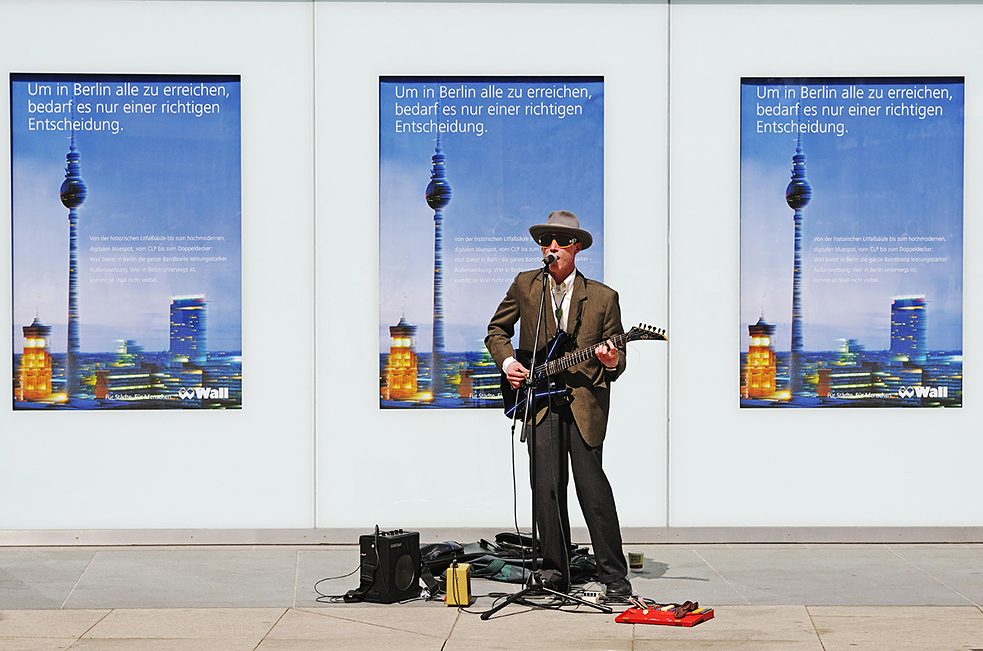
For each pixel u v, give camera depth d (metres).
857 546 7.61
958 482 7.66
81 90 7.59
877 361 7.66
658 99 7.67
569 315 6.24
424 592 6.35
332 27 7.64
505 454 7.66
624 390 7.68
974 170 7.66
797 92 7.66
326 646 5.39
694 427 7.69
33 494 7.61
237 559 7.29
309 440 7.68
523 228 7.66
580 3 7.64
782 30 7.65
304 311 7.67
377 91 7.65
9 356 7.59
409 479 7.68
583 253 7.68
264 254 7.66
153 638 5.53
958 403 7.65
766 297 7.67
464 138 7.65
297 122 7.66
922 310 7.65
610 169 7.68
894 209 7.65
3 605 6.18
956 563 7.12
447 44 7.65
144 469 7.64
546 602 6.16
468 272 7.67
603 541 6.17
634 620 5.75
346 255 7.68
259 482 7.67
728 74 7.66
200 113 7.63
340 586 6.59
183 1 7.61
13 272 7.57
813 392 7.67
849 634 5.55
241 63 7.63
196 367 7.64
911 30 7.64
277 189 7.65
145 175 7.61
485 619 5.84
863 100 7.65
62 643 5.45
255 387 7.66
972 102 7.64
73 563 7.16
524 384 6.20
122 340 7.62
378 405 7.68
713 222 7.68
